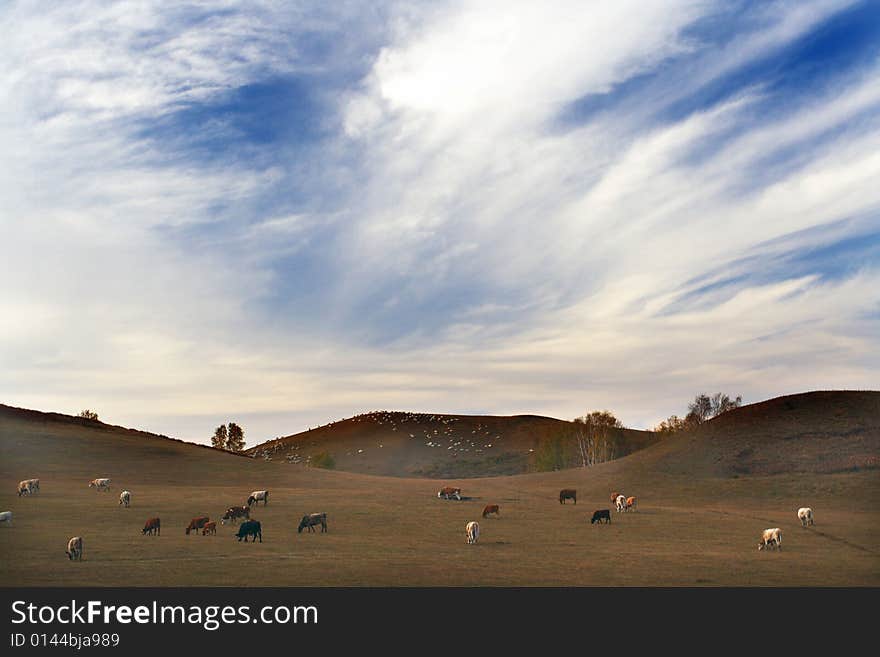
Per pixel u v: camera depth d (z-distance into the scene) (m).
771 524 61.50
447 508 70.75
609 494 88.44
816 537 54.34
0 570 36.00
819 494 78.56
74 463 99.69
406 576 35.81
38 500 68.19
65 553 41.47
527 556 43.19
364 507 69.50
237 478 98.69
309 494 80.81
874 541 52.53
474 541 49.34
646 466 102.19
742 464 93.94
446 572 37.06
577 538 52.34
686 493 85.00
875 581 36.59
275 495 78.88
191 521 53.28
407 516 63.81
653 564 40.88
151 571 36.34
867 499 74.94
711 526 60.03
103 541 46.31
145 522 55.38
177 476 97.00
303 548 44.97
